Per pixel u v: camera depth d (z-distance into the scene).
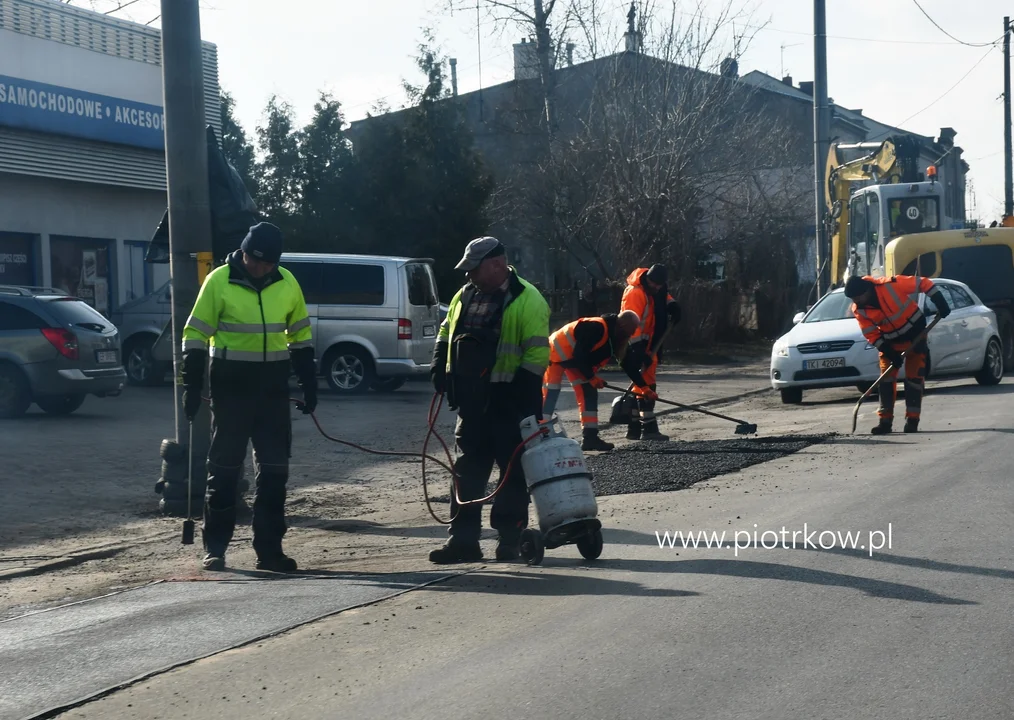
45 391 20.17
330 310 25.61
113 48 30.50
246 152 42.19
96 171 30.22
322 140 38.00
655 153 38.28
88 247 30.84
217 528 9.77
